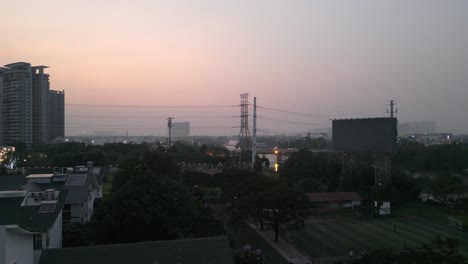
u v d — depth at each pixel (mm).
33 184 47375
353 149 75125
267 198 43625
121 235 34969
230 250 25219
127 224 34625
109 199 37312
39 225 28469
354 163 81125
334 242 44156
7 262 20875
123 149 137875
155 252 24312
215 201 67875
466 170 103250
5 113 138125
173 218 35375
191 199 39969
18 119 136750
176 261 23812
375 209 61562
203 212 48062
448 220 55406
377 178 71625
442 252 23531
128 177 49688
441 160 107375
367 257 23859
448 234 47938
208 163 125375
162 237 35500
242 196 52750
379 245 42750
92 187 53469
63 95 171625
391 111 69812
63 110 171625
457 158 105562
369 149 71750
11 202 23516
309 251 40625
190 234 33625
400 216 59188
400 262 21859
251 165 113750
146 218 34500
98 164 104312
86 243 36312
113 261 23406
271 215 44938
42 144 141875
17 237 22391
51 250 23781
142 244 24828
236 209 47594
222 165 121062
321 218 57594
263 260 33719
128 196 35969
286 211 43594
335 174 82062
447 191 66375
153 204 35625
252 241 44594
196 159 126438
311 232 49062
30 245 24203
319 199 62344
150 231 35344
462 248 40312
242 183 56188
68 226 39219
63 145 127312
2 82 137750
